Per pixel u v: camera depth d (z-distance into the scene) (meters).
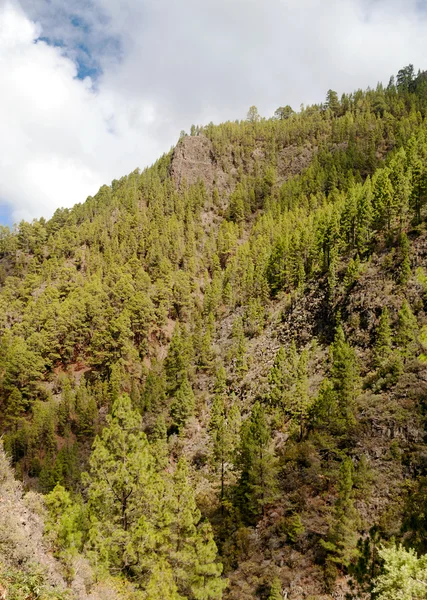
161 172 196.75
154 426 65.31
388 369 50.72
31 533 18.59
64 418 78.81
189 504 32.53
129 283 111.00
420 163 76.62
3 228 154.50
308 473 44.88
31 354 88.88
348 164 155.00
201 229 151.38
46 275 129.62
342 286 72.19
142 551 25.20
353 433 45.16
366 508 37.28
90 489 28.25
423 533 26.31
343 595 31.84
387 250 70.69
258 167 187.12
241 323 88.81
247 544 40.91
